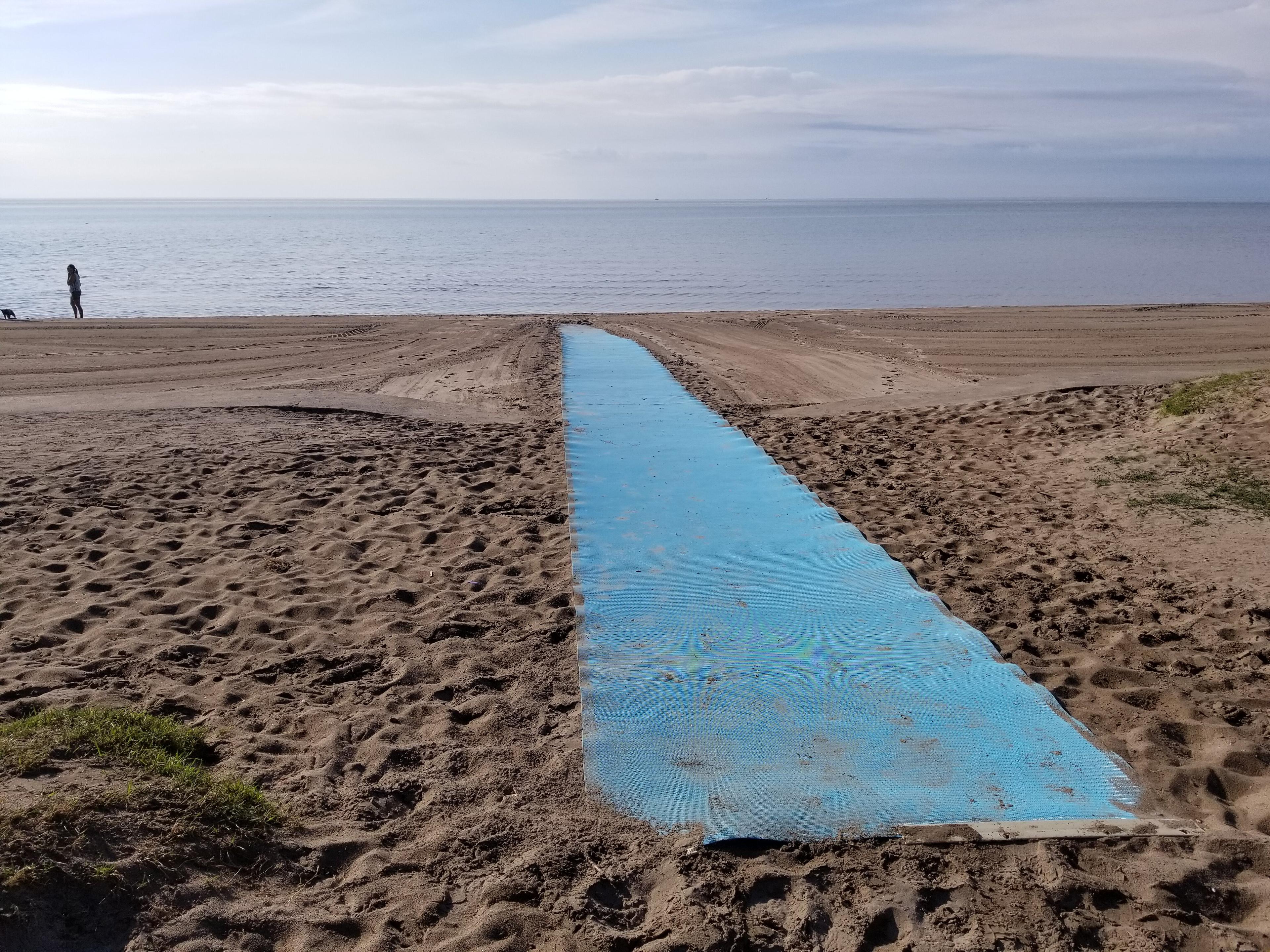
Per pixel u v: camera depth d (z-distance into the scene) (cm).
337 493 822
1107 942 298
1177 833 350
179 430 1070
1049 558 659
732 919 305
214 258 5109
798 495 778
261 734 423
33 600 581
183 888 299
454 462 928
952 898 316
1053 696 447
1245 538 672
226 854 321
